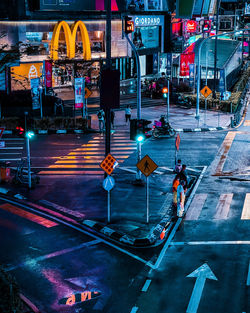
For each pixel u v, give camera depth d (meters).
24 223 19.05
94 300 12.95
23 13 49.16
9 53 23.69
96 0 54.28
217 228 18.23
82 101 38.22
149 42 61.81
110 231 17.75
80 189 23.42
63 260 15.56
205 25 72.69
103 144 33.44
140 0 58.81
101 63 48.34
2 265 14.91
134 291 13.41
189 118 42.59
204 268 14.70
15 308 11.45
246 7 84.62
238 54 62.78
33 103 38.44
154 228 18.00
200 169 26.84
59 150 31.81
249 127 39.03
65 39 52.94
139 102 23.66
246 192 22.75
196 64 55.41
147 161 18.41
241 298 12.84
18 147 32.81
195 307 12.43
